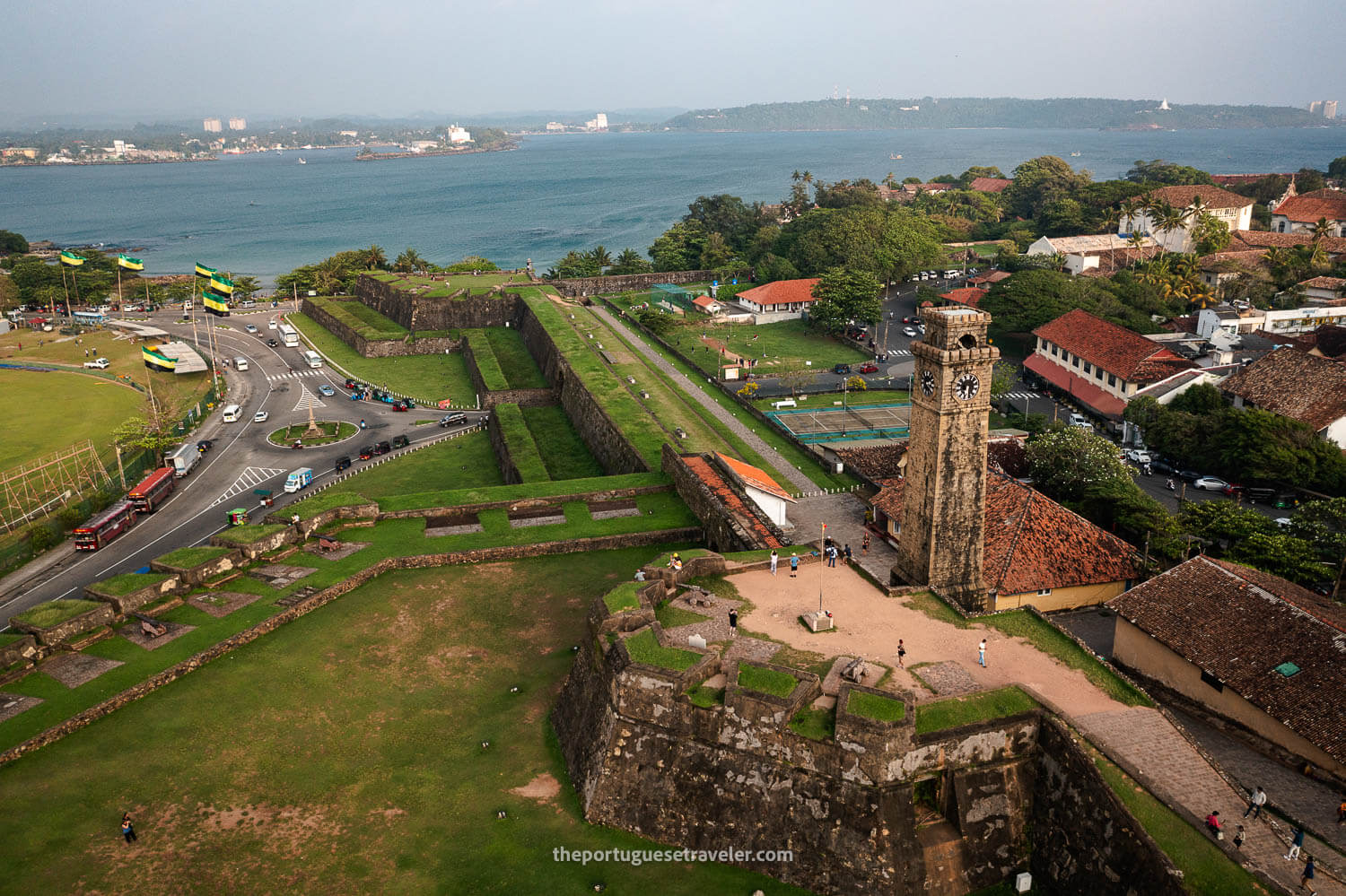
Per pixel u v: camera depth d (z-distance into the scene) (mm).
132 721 64875
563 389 156625
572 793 59188
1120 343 148250
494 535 93750
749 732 53750
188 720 65125
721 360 174875
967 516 72125
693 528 94938
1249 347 154750
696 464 103812
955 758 52688
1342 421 114500
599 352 167750
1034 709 54375
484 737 64375
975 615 66500
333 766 61031
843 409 148250
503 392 156250
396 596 83188
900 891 50469
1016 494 88750
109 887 50688
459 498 102062
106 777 59281
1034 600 80312
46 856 52688
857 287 198125
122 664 70250
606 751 57375
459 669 72250
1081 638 76562
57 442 142000
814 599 69500
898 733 50406
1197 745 53500
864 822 50750
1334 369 121000
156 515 113938
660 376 159875
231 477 126500
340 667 72000
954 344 68562
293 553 89500
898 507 94938
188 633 74500
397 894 50750
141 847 53594
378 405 160625
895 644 62625
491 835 55375
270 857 53125
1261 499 109938
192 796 57781
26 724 63031
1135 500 93625
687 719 55562
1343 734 54812
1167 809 48344
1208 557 76000
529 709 67625
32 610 74375
